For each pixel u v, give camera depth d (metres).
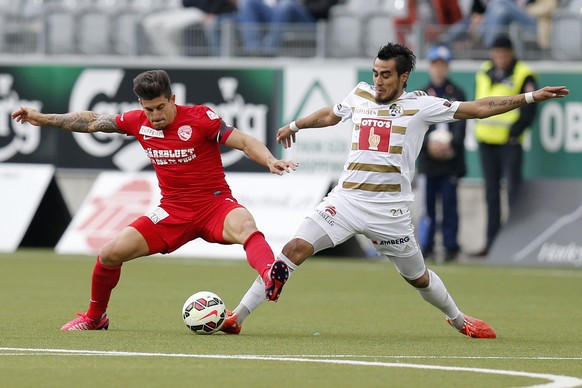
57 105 74.44
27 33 77.25
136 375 24.33
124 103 73.69
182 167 32.81
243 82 71.75
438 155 65.25
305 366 26.11
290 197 68.88
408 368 26.00
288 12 74.25
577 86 67.62
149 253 33.34
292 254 32.19
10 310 40.19
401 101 32.59
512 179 66.94
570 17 69.62
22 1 84.75
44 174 73.81
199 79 72.44
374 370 25.59
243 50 73.81
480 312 42.94
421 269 33.16
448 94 64.94
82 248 70.25
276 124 71.31
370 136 32.50
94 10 76.75
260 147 32.12
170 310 41.09
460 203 68.94
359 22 73.12
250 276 57.53
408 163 32.66
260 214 68.62
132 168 72.94
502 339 33.41
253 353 28.44
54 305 42.25
